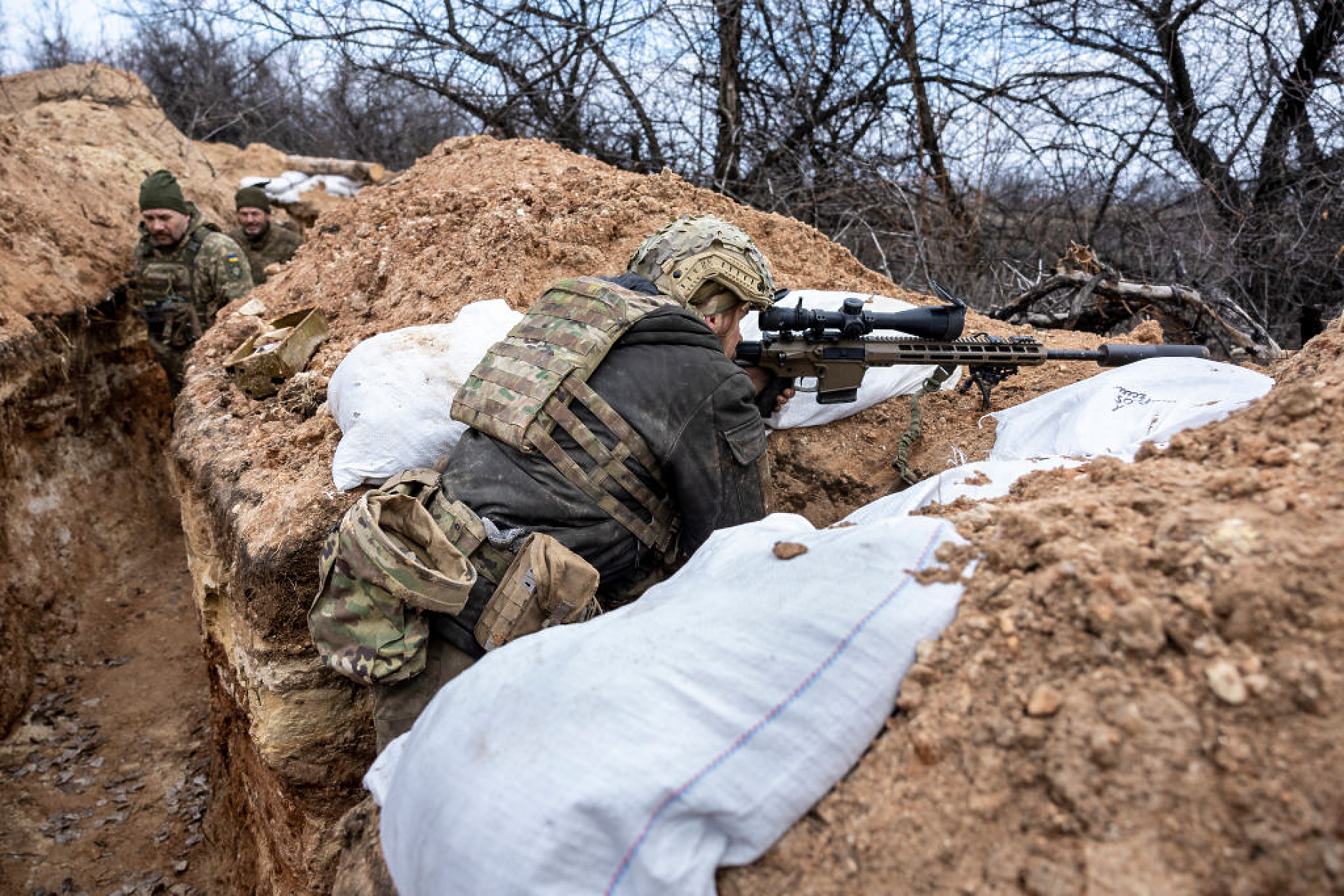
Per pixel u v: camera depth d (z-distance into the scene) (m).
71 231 5.82
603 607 2.19
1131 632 1.10
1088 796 1.01
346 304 3.67
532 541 1.90
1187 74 7.14
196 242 5.35
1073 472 1.56
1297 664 1.01
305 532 2.35
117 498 5.57
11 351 4.58
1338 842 0.89
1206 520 1.19
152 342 5.47
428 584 1.80
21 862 3.42
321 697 2.43
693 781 1.12
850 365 2.56
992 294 6.41
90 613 4.85
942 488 1.70
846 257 4.07
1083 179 6.99
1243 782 0.96
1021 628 1.18
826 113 7.75
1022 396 3.13
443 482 2.05
